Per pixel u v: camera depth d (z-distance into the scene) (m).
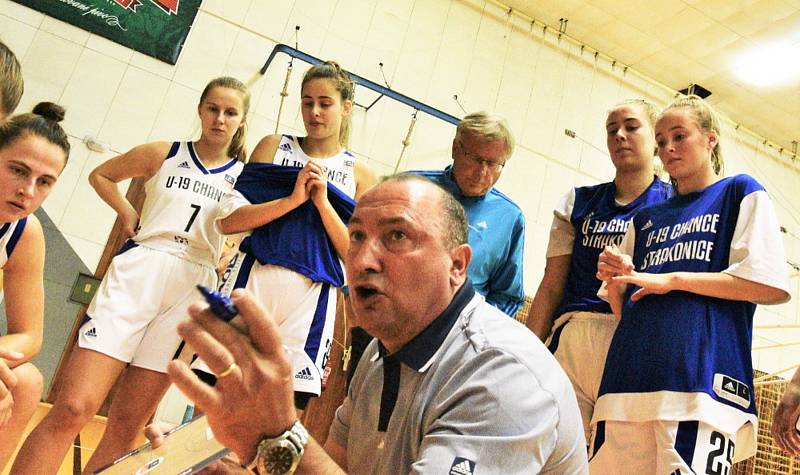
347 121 2.64
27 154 1.66
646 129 2.50
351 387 1.42
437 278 1.09
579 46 6.73
